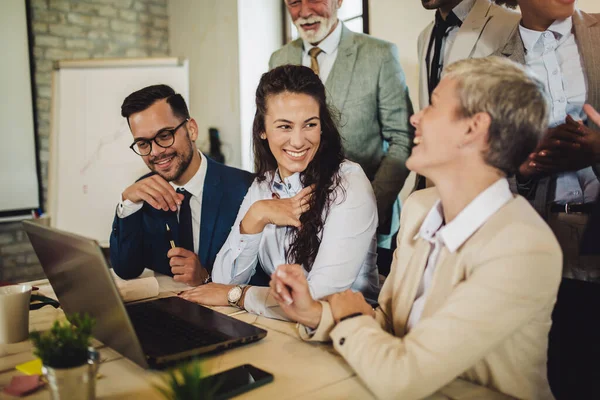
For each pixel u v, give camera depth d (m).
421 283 1.02
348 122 2.28
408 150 2.20
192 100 4.39
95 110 2.46
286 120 1.35
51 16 3.96
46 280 1.64
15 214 3.82
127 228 1.76
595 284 1.15
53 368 0.76
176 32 4.46
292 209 1.37
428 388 0.80
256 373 0.89
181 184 1.83
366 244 1.33
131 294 1.39
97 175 2.48
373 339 0.87
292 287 0.97
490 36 1.83
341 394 0.83
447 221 0.96
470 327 0.80
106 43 4.23
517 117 0.84
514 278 0.80
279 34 4.00
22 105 3.82
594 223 0.99
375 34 3.00
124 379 0.90
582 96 1.59
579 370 1.14
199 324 1.10
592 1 1.91
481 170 0.89
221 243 1.80
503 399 0.85
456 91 0.87
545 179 1.61
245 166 3.91
